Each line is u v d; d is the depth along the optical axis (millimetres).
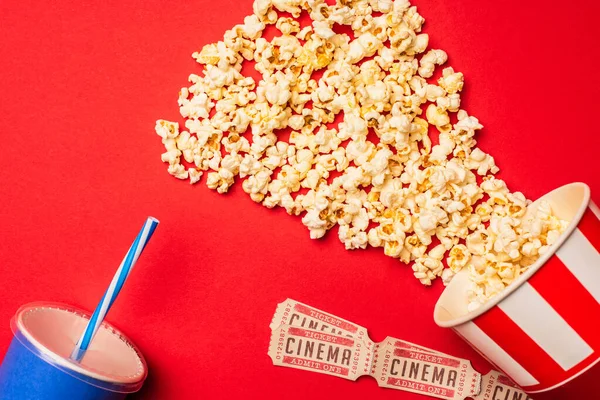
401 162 646
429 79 652
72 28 652
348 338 658
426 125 645
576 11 653
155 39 652
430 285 658
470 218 643
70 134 656
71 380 580
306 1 637
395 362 660
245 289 660
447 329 661
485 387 658
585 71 653
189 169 649
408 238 643
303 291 660
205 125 643
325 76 641
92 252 658
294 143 650
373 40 634
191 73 650
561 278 551
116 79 653
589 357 556
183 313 661
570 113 654
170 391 661
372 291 661
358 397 663
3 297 660
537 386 577
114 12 652
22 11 652
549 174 654
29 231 659
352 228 648
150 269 659
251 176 644
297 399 663
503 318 562
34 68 653
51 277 660
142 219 657
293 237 659
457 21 652
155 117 654
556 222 616
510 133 654
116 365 629
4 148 656
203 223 658
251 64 653
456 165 639
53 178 657
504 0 654
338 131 654
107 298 606
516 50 654
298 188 649
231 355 662
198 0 650
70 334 637
